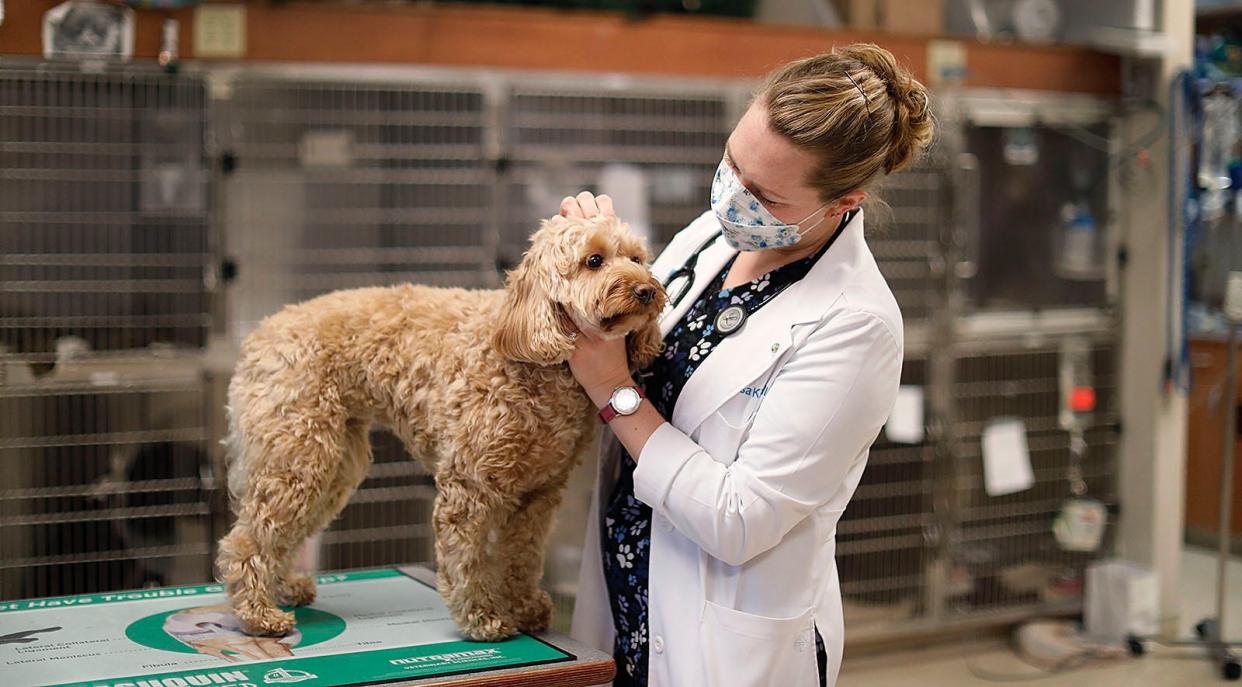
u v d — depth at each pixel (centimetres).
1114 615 373
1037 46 369
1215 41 458
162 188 293
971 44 361
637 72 326
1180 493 388
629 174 325
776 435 139
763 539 141
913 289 359
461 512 145
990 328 363
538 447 144
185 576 300
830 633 154
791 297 148
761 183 137
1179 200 373
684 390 151
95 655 144
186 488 298
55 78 284
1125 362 388
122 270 295
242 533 151
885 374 141
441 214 313
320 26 299
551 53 318
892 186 348
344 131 306
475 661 143
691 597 150
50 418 293
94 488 293
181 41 291
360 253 310
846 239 150
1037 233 374
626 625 160
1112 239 385
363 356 150
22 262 288
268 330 152
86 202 293
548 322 139
